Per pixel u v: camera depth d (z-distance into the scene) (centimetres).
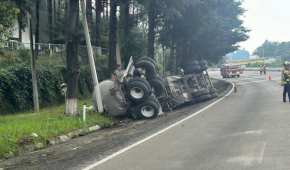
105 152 1372
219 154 1238
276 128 1698
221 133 1666
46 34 5494
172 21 4791
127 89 2470
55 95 3472
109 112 2461
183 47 5562
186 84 3231
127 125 2236
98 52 5038
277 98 3316
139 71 2733
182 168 1077
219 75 11012
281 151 1225
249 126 1814
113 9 3591
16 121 2073
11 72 3003
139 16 4616
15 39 4331
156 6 4006
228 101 3306
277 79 7000
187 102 3219
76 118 2173
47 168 1172
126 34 4253
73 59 2372
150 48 4228
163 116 2547
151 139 1598
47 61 3881
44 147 1616
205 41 5734
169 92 2894
